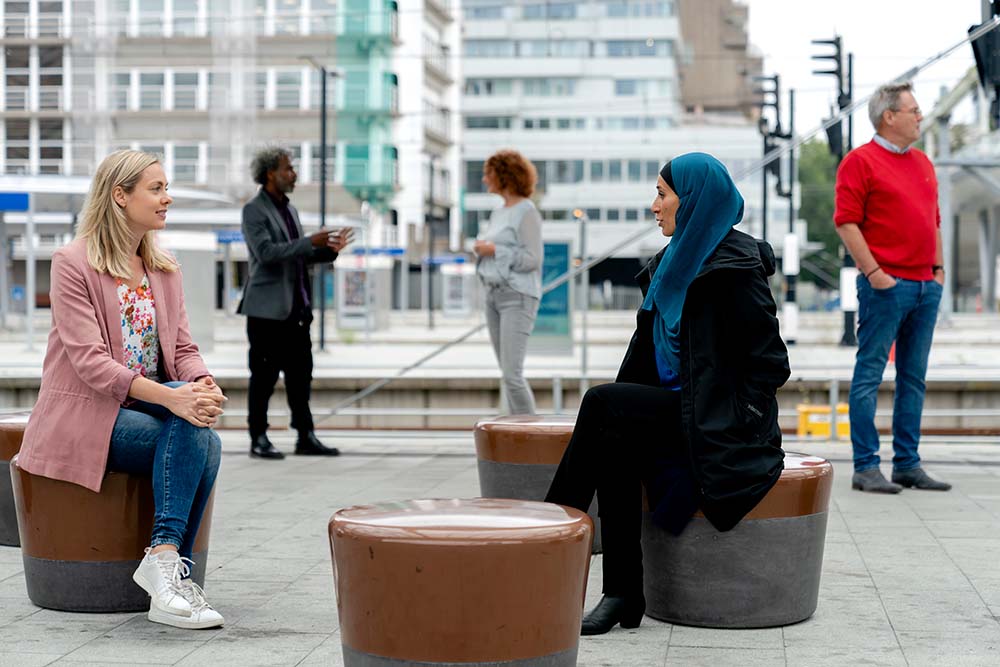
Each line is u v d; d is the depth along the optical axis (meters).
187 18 24.94
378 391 15.34
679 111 81.75
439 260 73.31
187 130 25.73
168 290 4.97
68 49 21.61
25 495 4.75
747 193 40.62
